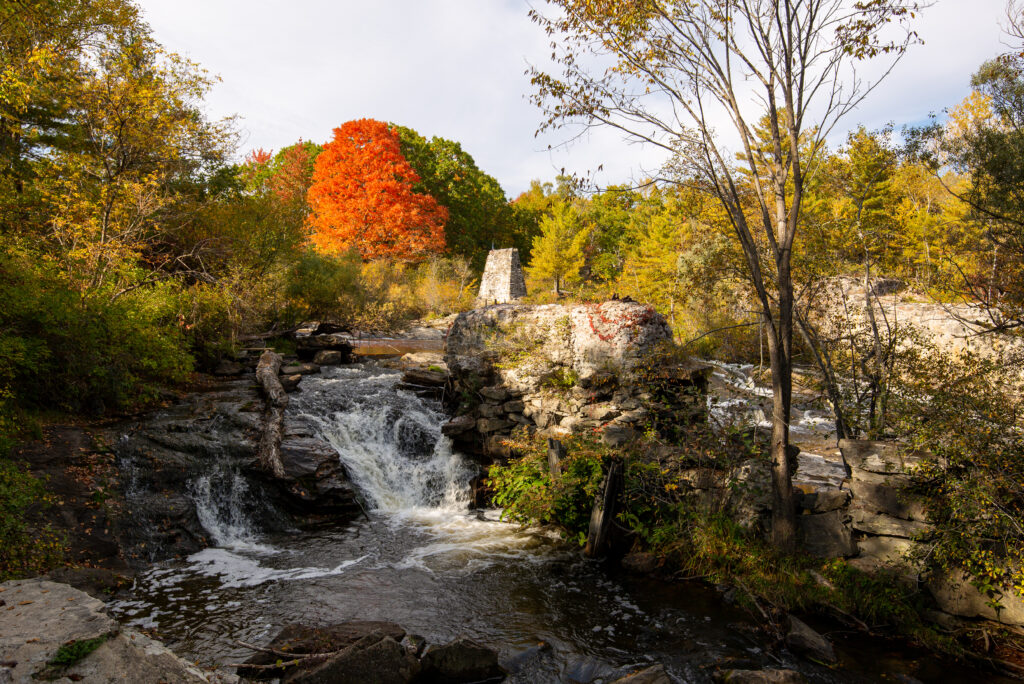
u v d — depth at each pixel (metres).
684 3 7.02
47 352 8.84
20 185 13.46
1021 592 5.59
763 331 14.10
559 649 5.97
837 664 5.73
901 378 8.20
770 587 6.86
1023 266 7.77
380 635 5.40
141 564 7.62
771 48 6.82
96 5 14.19
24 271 9.15
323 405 12.14
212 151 14.91
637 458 8.58
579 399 9.94
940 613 6.30
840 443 7.36
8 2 11.78
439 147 57.81
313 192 45.00
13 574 6.19
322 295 21.97
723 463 8.05
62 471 8.09
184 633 6.03
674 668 5.65
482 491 10.44
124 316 10.50
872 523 6.92
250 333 17.81
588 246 49.03
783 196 7.20
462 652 5.39
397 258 42.22
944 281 9.68
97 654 3.72
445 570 7.83
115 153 12.74
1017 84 7.78
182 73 12.99
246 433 10.26
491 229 58.88
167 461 9.03
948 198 17.78
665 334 9.65
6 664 3.45
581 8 7.13
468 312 11.84
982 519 6.01
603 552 8.27
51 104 14.93
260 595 7.00
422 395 13.21
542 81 7.44
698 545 7.71
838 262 9.16
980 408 6.57
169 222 15.96
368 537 8.96
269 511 9.30
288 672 5.23
